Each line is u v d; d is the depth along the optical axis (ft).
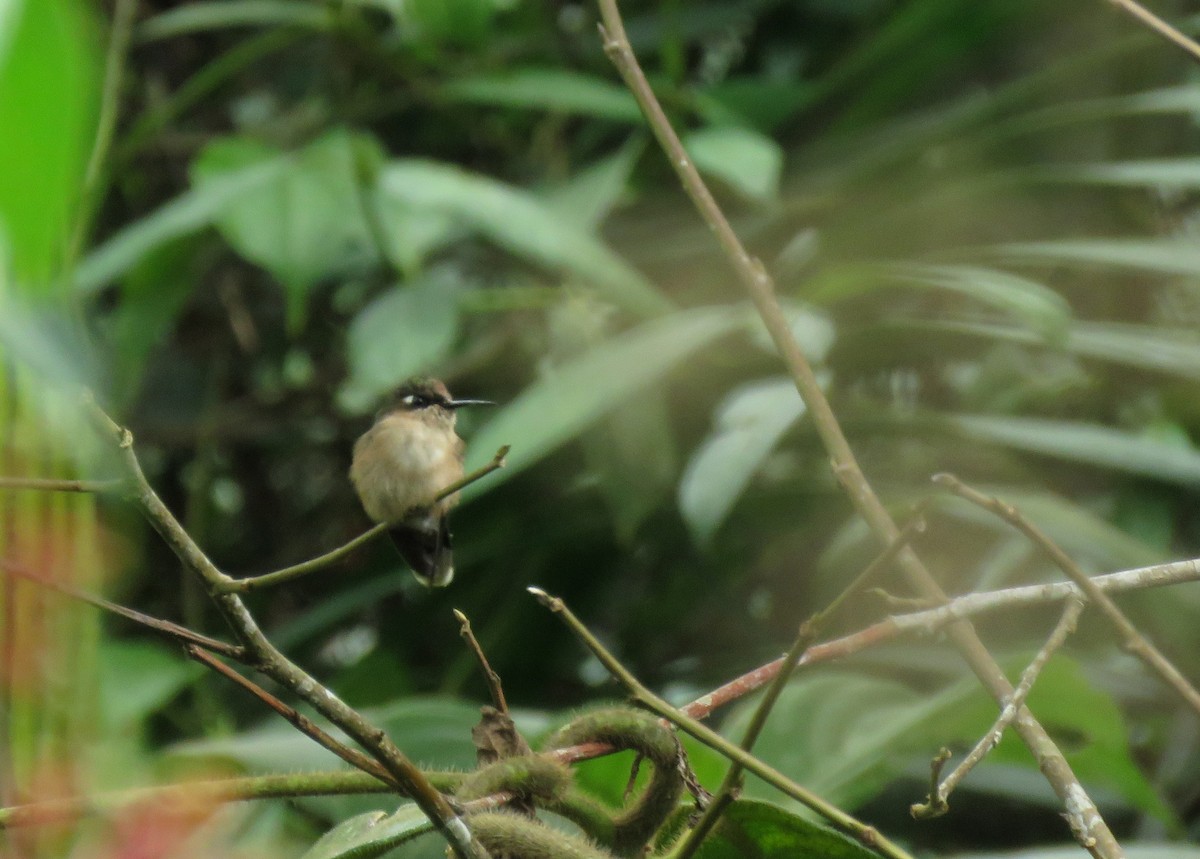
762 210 33.94
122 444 11.12
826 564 28.71
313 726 11.72
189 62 39.93
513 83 32.37
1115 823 28.45
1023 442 27.81
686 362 30.78
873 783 21.84
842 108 36.70
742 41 39.65
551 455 33.86
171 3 39.34
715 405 32.99
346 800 20.71
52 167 7.82
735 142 29.17
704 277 35.29
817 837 13.98
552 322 31.42
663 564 34.17
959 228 34.60
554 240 28.30
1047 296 26.55
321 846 13.30
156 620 11.59
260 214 28.27
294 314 27.96
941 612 15.20
